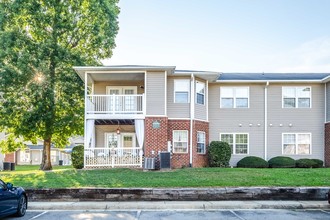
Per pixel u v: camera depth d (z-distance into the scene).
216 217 10.17
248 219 9.85
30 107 23.56
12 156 41.28
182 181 14.38
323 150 23.50
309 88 23.88
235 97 23.97
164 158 18.89
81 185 13.79
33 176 16.66
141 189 13.02
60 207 11.84
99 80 23.38
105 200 13.01
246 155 23.53
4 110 22.72
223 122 23.77
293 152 23.55
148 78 20.70
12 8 23.06
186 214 10.72
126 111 20.47
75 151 22.56
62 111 24.25
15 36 22.97
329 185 13.54
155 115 20.42
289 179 14.76
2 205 9.11
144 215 10.55
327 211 11.26
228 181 14.34
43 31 24.12
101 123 22.69
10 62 23.14
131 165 19.81
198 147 22.22
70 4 24.50
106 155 20.03
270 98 23.89
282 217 10.16
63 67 24.25
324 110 23.70
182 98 22.00
